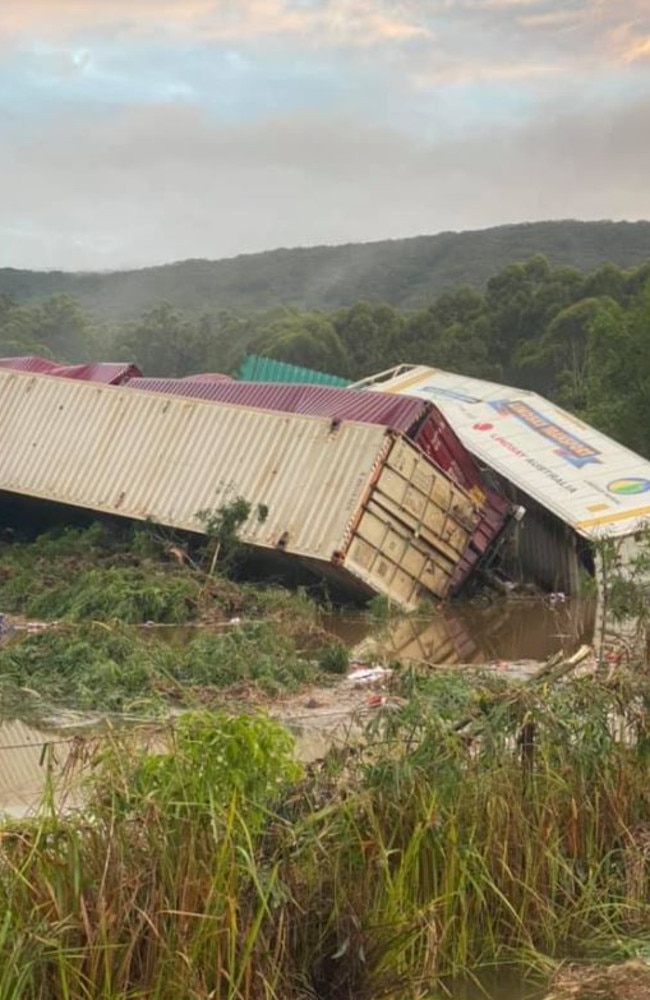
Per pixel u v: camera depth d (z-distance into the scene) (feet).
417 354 272.92
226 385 102.22
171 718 27.02
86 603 70.79
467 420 104.27
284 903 21.98
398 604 82.69
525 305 272.92
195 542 88.53
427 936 23.52
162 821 21.76
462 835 25.43
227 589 74.18
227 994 20.77
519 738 27.73
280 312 362.53
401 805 25.14
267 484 85.81
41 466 96.73
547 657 65.16
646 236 613.11
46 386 99.96
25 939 19.92
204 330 332.19
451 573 87.76
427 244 634.43
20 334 339.57
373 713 34.47
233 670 51.29
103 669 48.65
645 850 27.02
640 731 29.30
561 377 224.12
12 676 49.47
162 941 20.49
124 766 23.07
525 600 90.53
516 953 24.73
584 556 90.17
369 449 83.25
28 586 77.25
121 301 654.53
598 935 25.55
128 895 20.90
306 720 43.96
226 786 22.41
